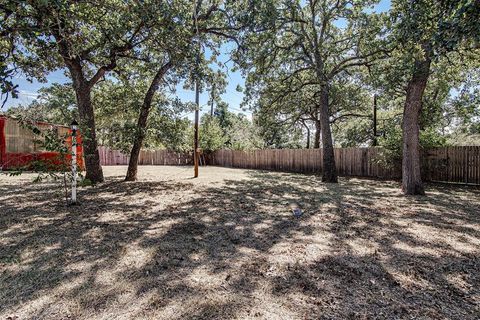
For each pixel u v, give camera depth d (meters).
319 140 20.64
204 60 8.88
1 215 4.50
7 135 11.48
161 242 3.30
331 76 10.10
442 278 2.43
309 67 10.19
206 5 9.02
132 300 2.02
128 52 8.09
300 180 10.70
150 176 11.52
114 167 17.97
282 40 10.71
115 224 4.05
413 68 6.65
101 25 5.71
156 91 9.75
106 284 2.25
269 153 17.28
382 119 18.30
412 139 7.11
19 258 2.76
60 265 2.61
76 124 5.14
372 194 7.12
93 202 5.67
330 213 4.91
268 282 2.33
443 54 3.29
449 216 4.70
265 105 12.45
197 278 2.38
